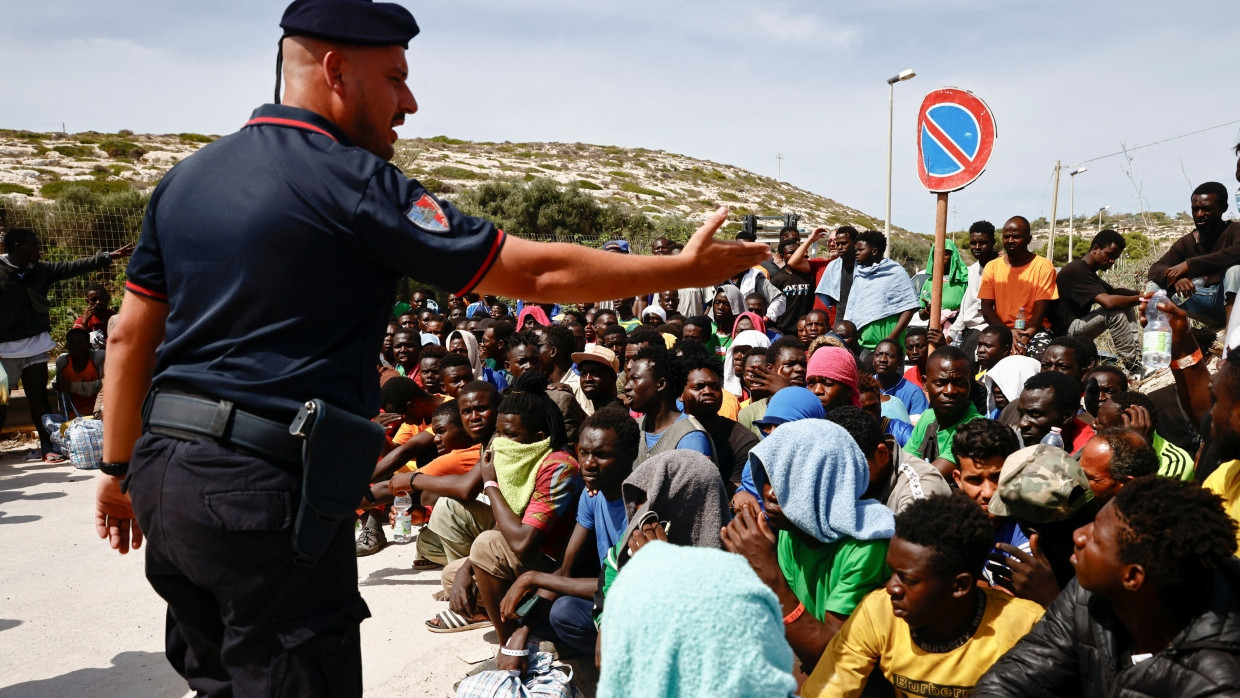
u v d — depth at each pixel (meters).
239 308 1.83
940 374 4.68
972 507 2.51
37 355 8.67
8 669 4.11
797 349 5.57
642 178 69.50
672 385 4.84
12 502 7.12
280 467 1.83
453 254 1.81
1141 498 2.06
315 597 1.96
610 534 3.88
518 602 3.90
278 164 1.84
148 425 1.90
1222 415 2.86
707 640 1.24
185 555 1.84
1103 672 2.23
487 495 4.26
